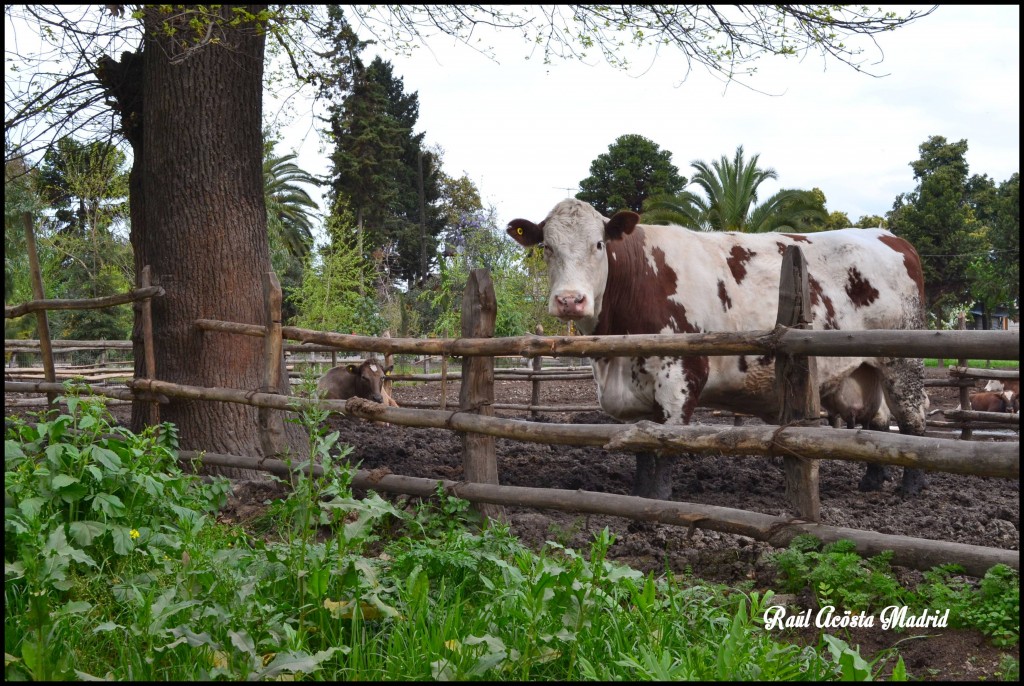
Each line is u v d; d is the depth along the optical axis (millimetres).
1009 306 39500
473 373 4730
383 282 29359
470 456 4711
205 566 3127
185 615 2943
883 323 6590
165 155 6328
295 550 3271
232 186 6395
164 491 4105
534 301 20453
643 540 4395
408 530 4504
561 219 5695
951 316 42406
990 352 3070
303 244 29625
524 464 7027
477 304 4824
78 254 25281
